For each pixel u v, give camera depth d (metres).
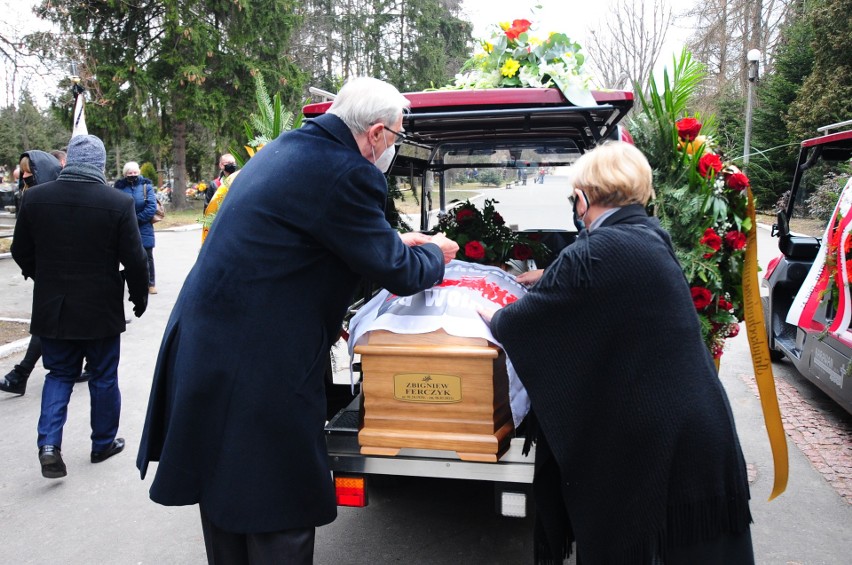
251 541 2.18
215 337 2.08
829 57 20.14
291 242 2.08
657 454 1.98
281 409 2.08
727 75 30.98
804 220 5.73
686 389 1.99
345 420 2.81
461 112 2.63
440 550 3.19
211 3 25.47
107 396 4.12
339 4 41.97
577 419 2.06
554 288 2.05
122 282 4.02
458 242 3.77
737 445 2.09
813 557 3.07
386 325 2.50
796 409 5.00
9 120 32.88
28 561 3.15
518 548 3.20
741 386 5.54
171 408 2.21
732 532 2.06
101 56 24.44
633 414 2.00
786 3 29.36
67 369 3.93
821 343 4.48
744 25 30.95
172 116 27.17
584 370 2.04
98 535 3.38
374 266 2.13
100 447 4.19
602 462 2.05
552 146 4.27
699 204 2.78
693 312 2.08
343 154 2.11
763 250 12.63
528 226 4.43
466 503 3.65
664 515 1.99
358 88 2.17
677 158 2.88
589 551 2.09
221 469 2.08
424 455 2.52
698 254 2.78
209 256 2.15
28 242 3.78
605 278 2.00
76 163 3.79
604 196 2.17
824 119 19.92
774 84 22.41
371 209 2.13
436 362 2.44
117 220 3.81
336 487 2.60
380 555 3.15
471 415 2.45
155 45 25.86
